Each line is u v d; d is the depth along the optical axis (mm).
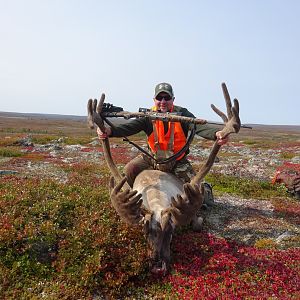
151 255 2508
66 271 2490
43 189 3480
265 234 3404
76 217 3047
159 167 3139
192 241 3029
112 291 2381
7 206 3029
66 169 6410
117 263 2578
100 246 2666
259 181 5477
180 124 3059
